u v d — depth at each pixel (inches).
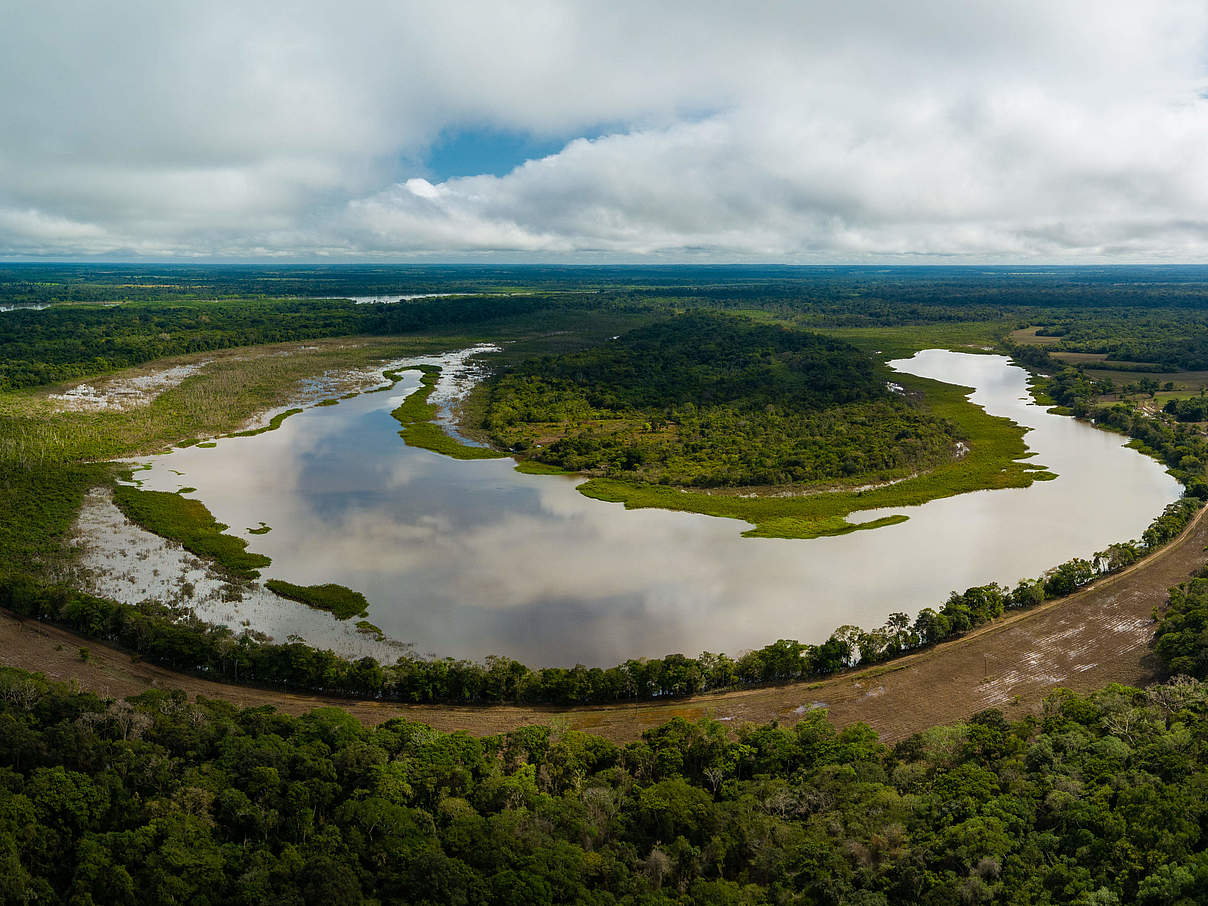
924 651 4569.4
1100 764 3157.0
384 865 2728.8
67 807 2817.4
